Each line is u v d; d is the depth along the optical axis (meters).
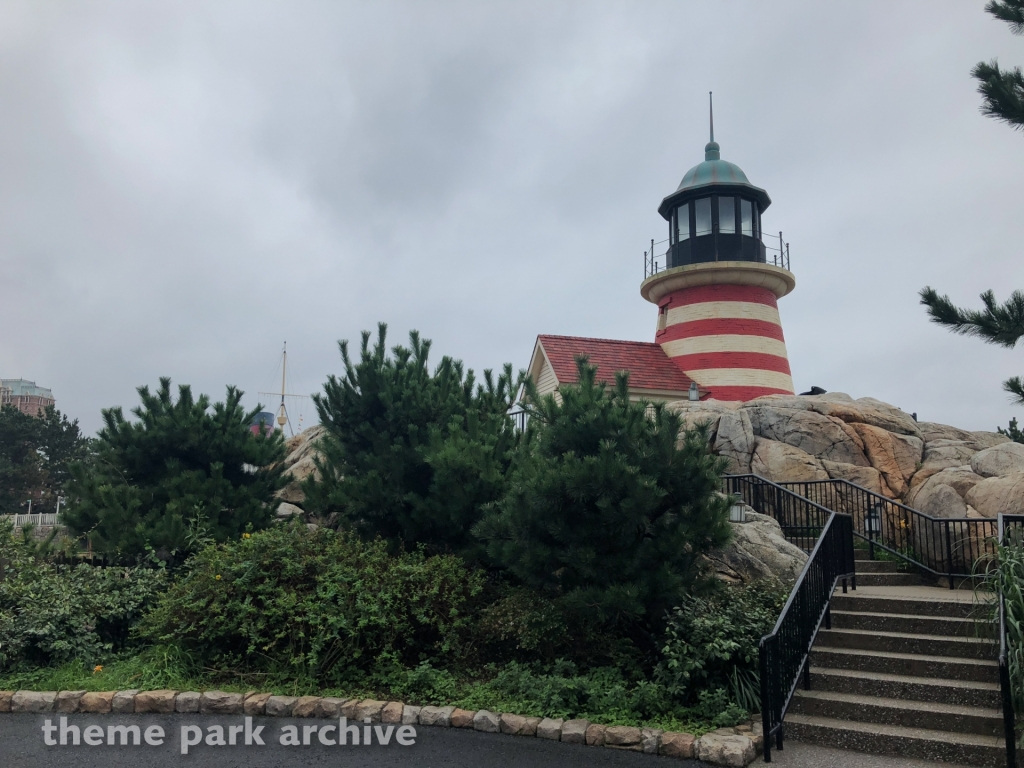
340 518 11.70
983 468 13.84
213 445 13.34
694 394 20.62
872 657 8.05
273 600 9.35
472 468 10.48
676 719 7.52
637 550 8.58
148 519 12.20
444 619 9.53
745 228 24.45
